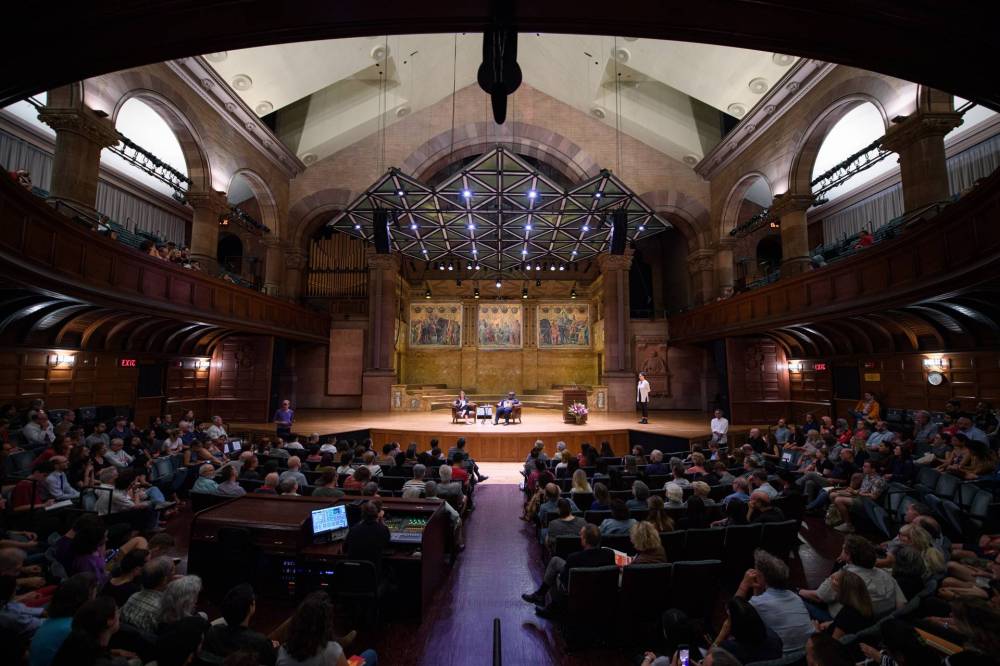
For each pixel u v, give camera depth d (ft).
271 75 44.50
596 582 12.86
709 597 13.57
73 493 20.85
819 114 40.42
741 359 51.57
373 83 55.16
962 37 10.04
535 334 76.95
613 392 60.29
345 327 65.77
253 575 15.60
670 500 20.80
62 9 9.64
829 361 44.83
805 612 10.73
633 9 10.39
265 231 57.00
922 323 32.04
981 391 31.07
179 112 40.40
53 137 40.63
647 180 61.16
